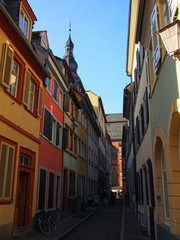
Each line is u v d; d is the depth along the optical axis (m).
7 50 9.69
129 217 20.55
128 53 18.91
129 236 11.84
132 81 19.95
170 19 6.42
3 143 9.34
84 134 29.00
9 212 9.62
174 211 6.33
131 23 14.30
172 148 6.58
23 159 11.48
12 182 9.97
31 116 12.38
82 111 28.06
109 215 22.38
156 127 8.87
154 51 8.01
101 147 46.00
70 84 21.75
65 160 19.78
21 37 10.59
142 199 14.27
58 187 17.73
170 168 6.53
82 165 27.11
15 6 11.66
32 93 12.91
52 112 16.39
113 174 76.94
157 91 8.41
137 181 18.50
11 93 10.57
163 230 7.66
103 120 51.50
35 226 12.04
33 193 12.23
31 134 12.24
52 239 10.34
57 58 19.41
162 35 4.84
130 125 26.41
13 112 10.36
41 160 13.80
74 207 22.23
